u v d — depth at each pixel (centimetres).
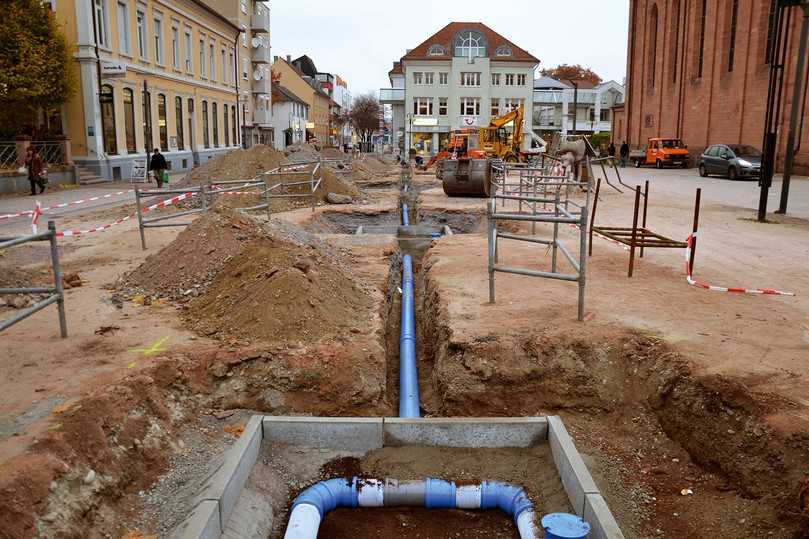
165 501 425
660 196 2092
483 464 500
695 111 4200
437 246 1128
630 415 556
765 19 3388
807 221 1482
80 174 2664
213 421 535
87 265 996
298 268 718
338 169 3234
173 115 3662
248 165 2134
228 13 4934
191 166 3919
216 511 389
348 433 516
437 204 1980
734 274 908
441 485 463
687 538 405
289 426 512
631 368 586
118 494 416
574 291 796
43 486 365
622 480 470
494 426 516
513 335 624
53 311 721
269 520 434
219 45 4500
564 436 489
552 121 7481
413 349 718
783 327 651
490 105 6656
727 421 484
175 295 775
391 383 657
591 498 410
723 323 662
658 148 4172
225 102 4666
